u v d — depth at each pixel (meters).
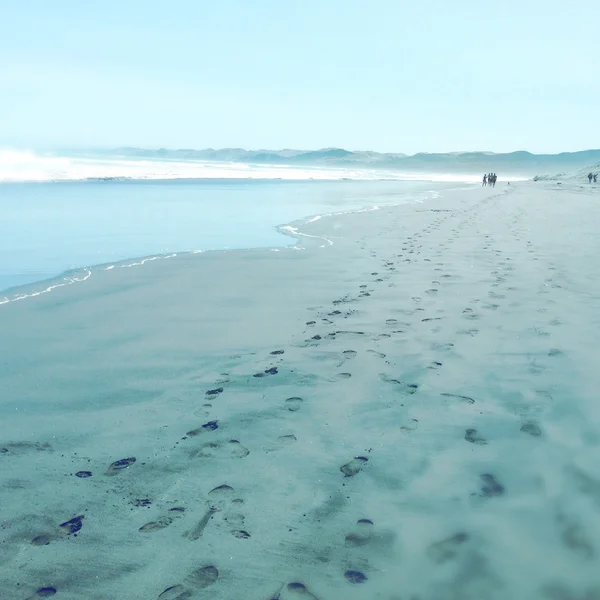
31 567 2.00
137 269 8.10
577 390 3.46
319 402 3.43
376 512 2.29
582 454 2.69
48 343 4.71
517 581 1.86
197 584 1.90
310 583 1.90
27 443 2.96
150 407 3.41
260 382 3.79
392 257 9.05
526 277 7.07
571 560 1.95
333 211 18.88
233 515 2.30
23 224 13.45
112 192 25.22
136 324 5.29
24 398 3.56
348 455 2.78
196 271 7.98
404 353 4.28
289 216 16.77
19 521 2.28
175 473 2.64
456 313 5.39
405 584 1.88
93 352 4.47
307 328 5.06
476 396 3.44
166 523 2.25
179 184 34.47
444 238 11.40
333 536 2.14
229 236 12.09
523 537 2.09
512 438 2.89
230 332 5.00
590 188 40.44
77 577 1.95
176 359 4.29
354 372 3.92
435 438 2.92
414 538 2.11
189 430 3.10
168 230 13.01
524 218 16.08
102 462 2.76
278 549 2.08
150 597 1.85
